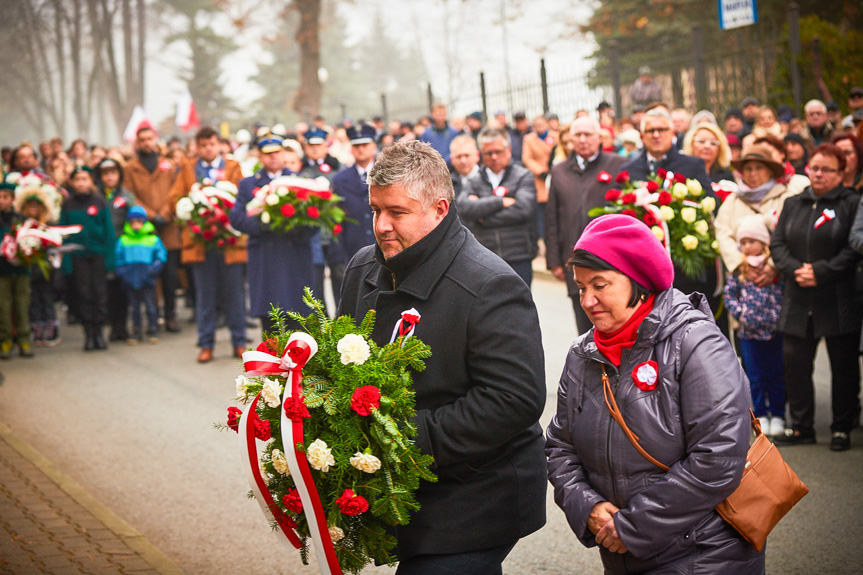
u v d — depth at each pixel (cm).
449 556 300
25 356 1095
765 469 279
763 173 686
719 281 688
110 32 6819
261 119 7331
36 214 1084
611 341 284
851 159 665
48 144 2077
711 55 1658
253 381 303
